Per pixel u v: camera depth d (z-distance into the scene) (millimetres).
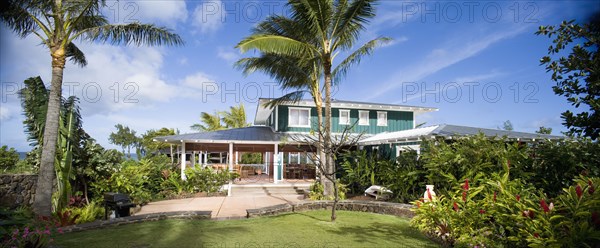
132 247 5957
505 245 5328
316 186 13938
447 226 6281
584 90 4484
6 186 8875
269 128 22141
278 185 16875
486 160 8766
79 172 10656
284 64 14883
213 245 6125
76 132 10789
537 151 8156
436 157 9969
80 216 8711
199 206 11938
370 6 12281
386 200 11797
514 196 5715
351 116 21828
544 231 4703
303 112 21203
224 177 15703
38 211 8047
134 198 11938
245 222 8391
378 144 17844
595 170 6578
